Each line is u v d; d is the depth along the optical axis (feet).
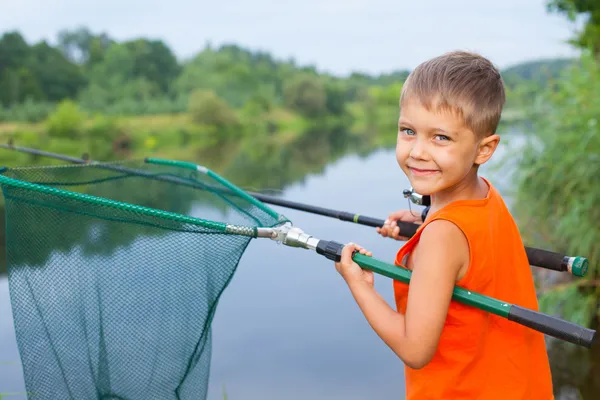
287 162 36.09
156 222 4.87
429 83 3.89
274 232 4.74
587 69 13.38
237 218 6.86
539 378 4.28
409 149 4.05
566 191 12.44
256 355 10.44
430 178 4.00
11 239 5.40
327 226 17.84
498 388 4.04
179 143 53.31
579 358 10.13
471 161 4.00
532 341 4.22
